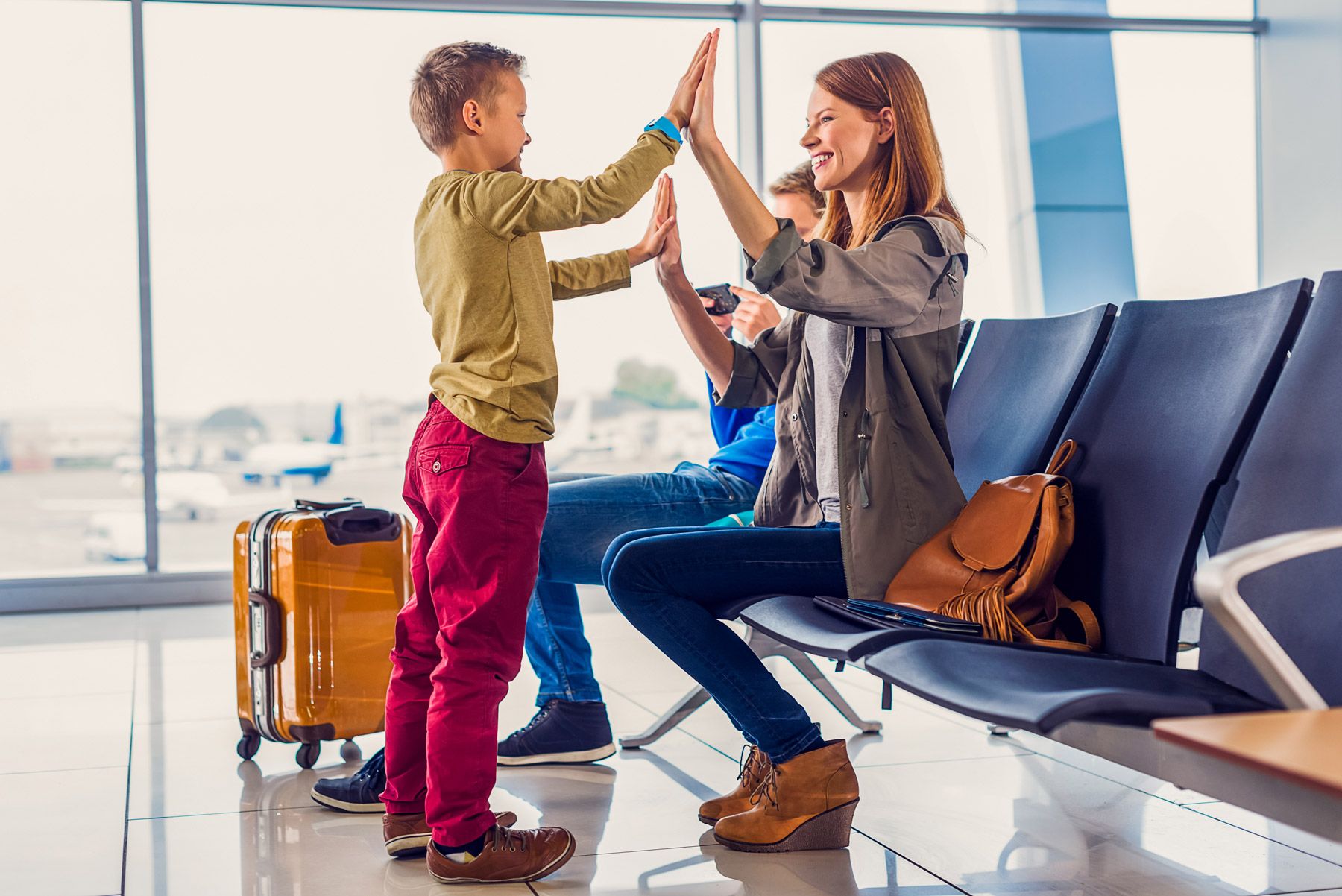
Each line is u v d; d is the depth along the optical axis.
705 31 5.11
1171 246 5.59
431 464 1.76
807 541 1.83
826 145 1.94
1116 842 1.90
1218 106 5.58
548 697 2.46
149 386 4.75
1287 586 1.32
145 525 4.72
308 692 2.37
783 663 3.45
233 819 2.06
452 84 1.83
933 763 2.38
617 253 2.16
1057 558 1.60
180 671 3.40
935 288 1.83
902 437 1.80
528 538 1.75
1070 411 1.86
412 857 1.86
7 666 3.48
